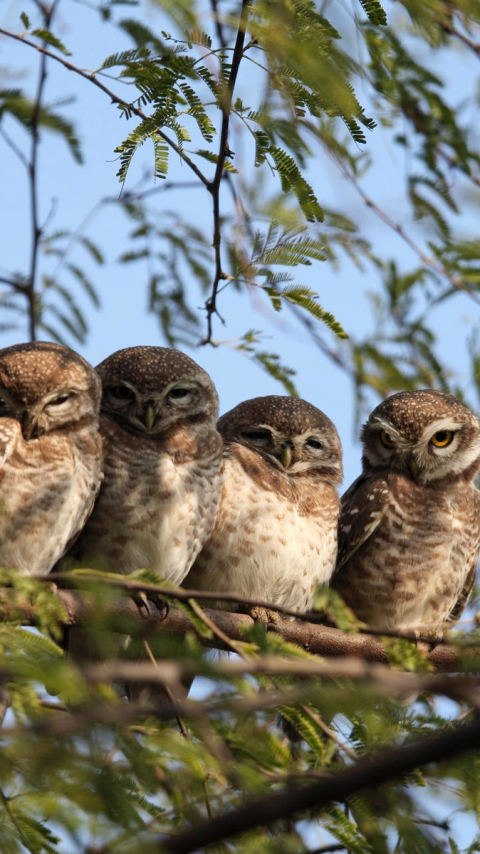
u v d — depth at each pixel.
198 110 9.02
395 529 13.83
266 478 12.94
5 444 10.93
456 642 6.62
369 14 9.33
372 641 11.89
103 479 12.12
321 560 13.09
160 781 6.95
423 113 11.55
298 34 7.45
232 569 12.51
